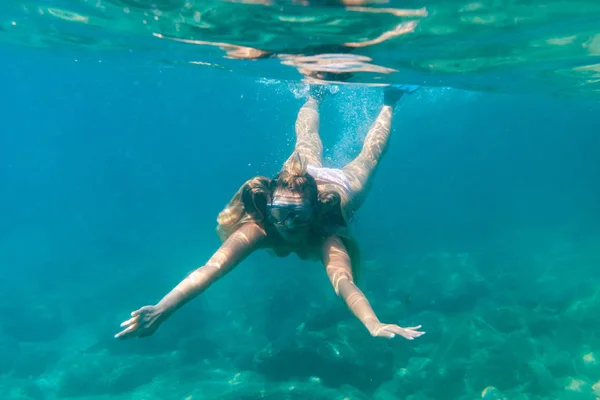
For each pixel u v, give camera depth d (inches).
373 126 363.3
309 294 633.6
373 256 920.3
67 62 943.0
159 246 1258.6
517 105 1343.5
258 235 185.8
